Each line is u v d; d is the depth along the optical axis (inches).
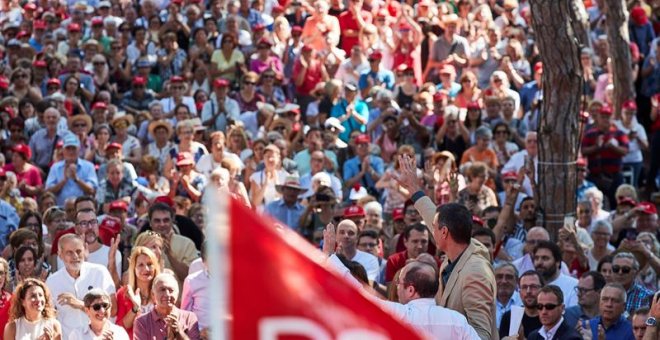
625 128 1973.4
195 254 1213.1
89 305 964.0
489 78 2265.0
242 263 349.1
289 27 2325.3
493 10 2527.1
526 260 1256.8
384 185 1653.5
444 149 1881.2
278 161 1668.3
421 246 1175.0
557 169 1355.8
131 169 1625.2
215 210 348.5
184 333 967.6
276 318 350.0
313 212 1496.1
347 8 2391.7
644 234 1346.0
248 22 2363.4
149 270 1039.0
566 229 1296.8
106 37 2289.6
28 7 2492.6
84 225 1205.1
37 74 2089.1
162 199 1462.8
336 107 1996.8
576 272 1298.0
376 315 354.9
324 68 2177.7
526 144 1756.9
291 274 352.2
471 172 1536.7
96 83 2153.1
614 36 2046.0
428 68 2263.8
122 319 1040.8
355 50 2194.9
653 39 2300.7
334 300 354.3
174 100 2011.6
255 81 2057.1
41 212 1536.7
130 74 2233.0
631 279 1152.8
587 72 2156.7
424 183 1440.7
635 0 2314.2
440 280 777.6
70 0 2564.0
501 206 1579.7
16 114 1905.8
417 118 1942.7
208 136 1929.1
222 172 1488.7
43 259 1197.1
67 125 1899.6
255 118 2007.9
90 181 1679.4
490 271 761.6
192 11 2340.1
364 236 1241.4
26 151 1710.1
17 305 976.9
